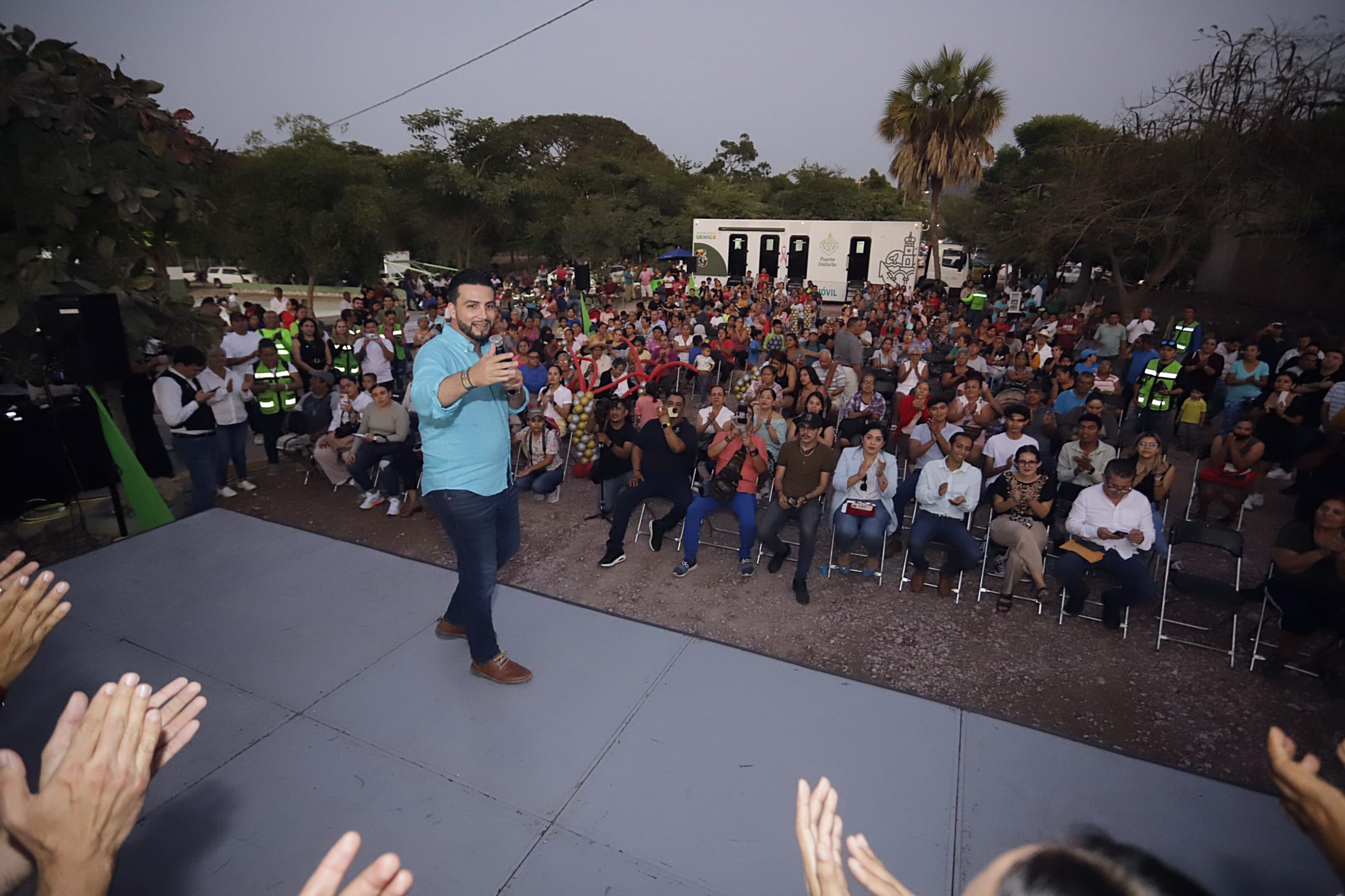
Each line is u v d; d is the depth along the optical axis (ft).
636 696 10.51
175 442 19.79
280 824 8.00
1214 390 33.14
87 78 18.57
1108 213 51.21
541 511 22.49
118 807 2.54
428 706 10.13
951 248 97.14
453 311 9.06
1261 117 43.70
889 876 2.60
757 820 8.28
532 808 8.36
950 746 9.71
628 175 151.33
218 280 104.83
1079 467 18.92
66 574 13.84
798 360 28.71
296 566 14.33
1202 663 14.39
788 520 17.75
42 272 18.49
